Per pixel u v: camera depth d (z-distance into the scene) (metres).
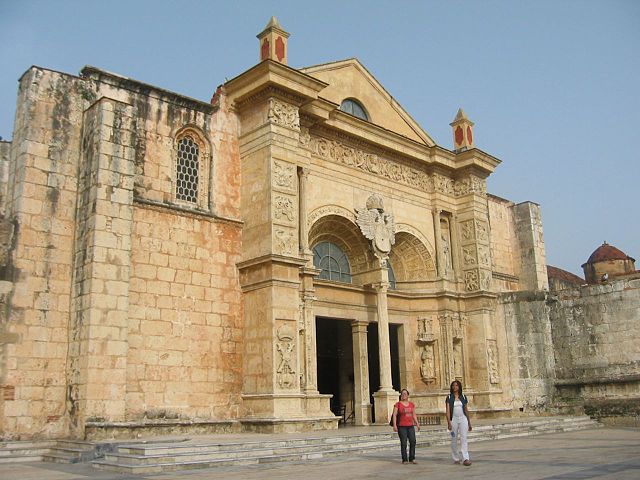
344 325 33.44
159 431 19.98
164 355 21.23
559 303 32.25
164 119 23.11
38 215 19.69
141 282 21.19
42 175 19.95
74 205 20.45
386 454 17.38
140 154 22.22
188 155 23.86
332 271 28.86
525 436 23.70
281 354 22.33
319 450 17.16
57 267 19.80
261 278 23.09
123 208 19.98
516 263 39.38
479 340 31.55
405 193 31.17
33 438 18.39
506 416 31.14
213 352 22.53
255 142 24.52
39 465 15.83
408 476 12.02
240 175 24.94
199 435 20.42
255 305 23.17
